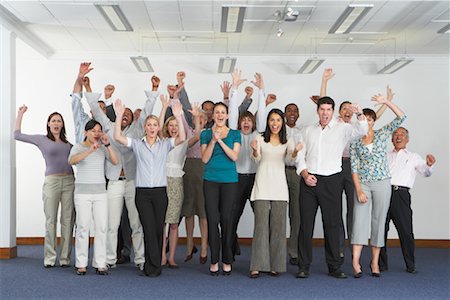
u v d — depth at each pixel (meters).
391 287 5.36
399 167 6.41
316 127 5.82
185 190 6.77
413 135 9.85
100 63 9.77
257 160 5.84
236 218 6.59
